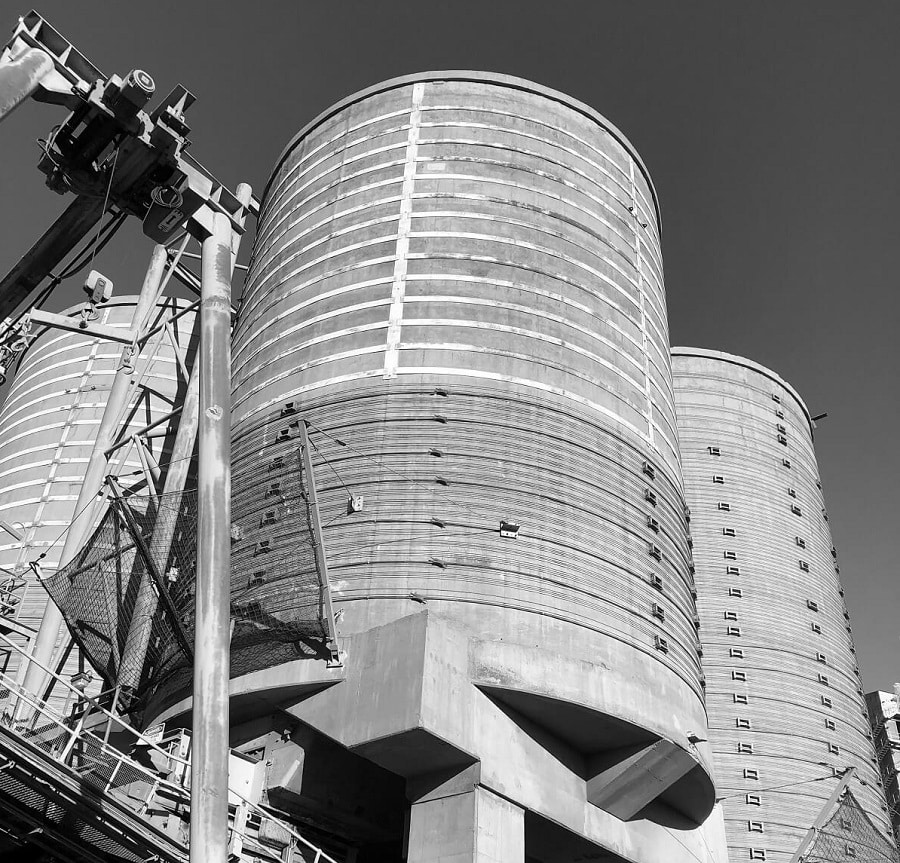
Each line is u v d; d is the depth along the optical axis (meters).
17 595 58.31
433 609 36.03
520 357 42.72
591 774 37.72
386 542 37.62
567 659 36.00
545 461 40.41
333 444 40.75
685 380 72.62
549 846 37.91
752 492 68.62
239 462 43.03
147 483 48.94
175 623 34.66
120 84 23.50
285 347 45.44
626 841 38.06
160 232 26.52
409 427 40.31
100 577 37.69
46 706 26.50
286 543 38.50
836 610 68.94
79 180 25.02
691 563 46.09
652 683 38.09
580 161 50.75
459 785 32.56
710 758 41.06
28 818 24.59
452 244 45.41
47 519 63.50
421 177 47.97
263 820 34.12
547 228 47.06
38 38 23.52
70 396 69.31
